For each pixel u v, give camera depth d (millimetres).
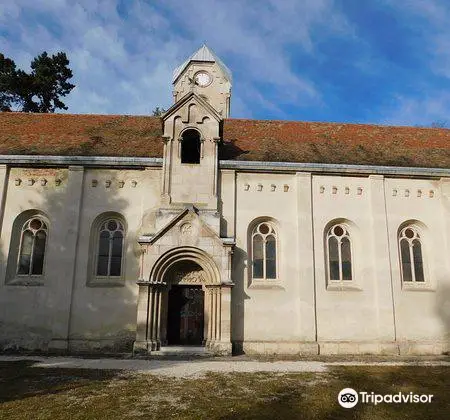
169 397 11195
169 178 20875
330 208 21688
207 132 21562
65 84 43000
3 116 26031
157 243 19688
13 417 9430
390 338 20297
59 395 11336
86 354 18625
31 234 20859
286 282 20562
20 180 20984
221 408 10242
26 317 19516
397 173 22125
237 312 20047
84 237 20438
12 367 15352
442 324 20875
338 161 22422
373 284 20969
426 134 27062
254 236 21406
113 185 21078
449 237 21797
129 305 19766
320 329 20250
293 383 13102
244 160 21703
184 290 20641
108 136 23875
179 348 18984
